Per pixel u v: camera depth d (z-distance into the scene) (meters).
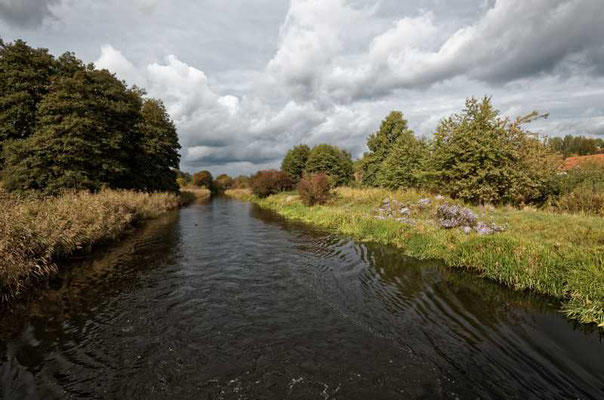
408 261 10.47
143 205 22.23
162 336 5.66
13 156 20.12
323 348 5.29
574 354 5.08
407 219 14.77
